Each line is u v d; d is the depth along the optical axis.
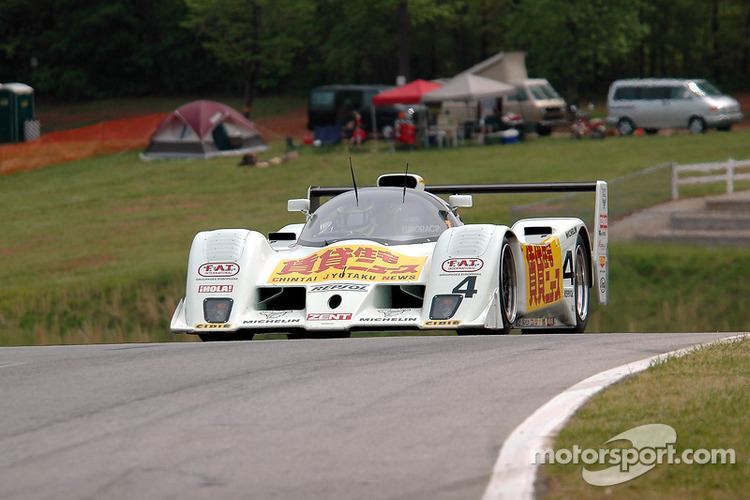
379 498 17.09
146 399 24.23
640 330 75.25
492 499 16.77
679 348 29.41
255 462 19.06
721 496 16.98
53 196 133.12
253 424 21.64
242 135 162.62
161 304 76.62
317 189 44.19
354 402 23.28
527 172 125.12
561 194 106.06
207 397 24.20
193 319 35.41
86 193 133.75
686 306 77.69
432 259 35.56
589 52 196.75
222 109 160.88
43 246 100.62
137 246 97.00
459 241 35.62
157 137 161.25
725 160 126.19
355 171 136.25
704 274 81.31
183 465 18.98
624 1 197.75
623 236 90.31
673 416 20.92
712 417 20.80
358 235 38.69
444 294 34.31
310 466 18.75
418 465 18.64
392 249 37.44
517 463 18.45
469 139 159.25
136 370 28.03
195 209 116.56
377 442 20.09
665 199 105.25
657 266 82.56
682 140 147.00
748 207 97.31
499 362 27.55
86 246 98.94
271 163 145.88
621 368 25.75
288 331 34.97
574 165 128.75
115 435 21.11
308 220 40.56
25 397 24.97
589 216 84.75
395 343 31.86
